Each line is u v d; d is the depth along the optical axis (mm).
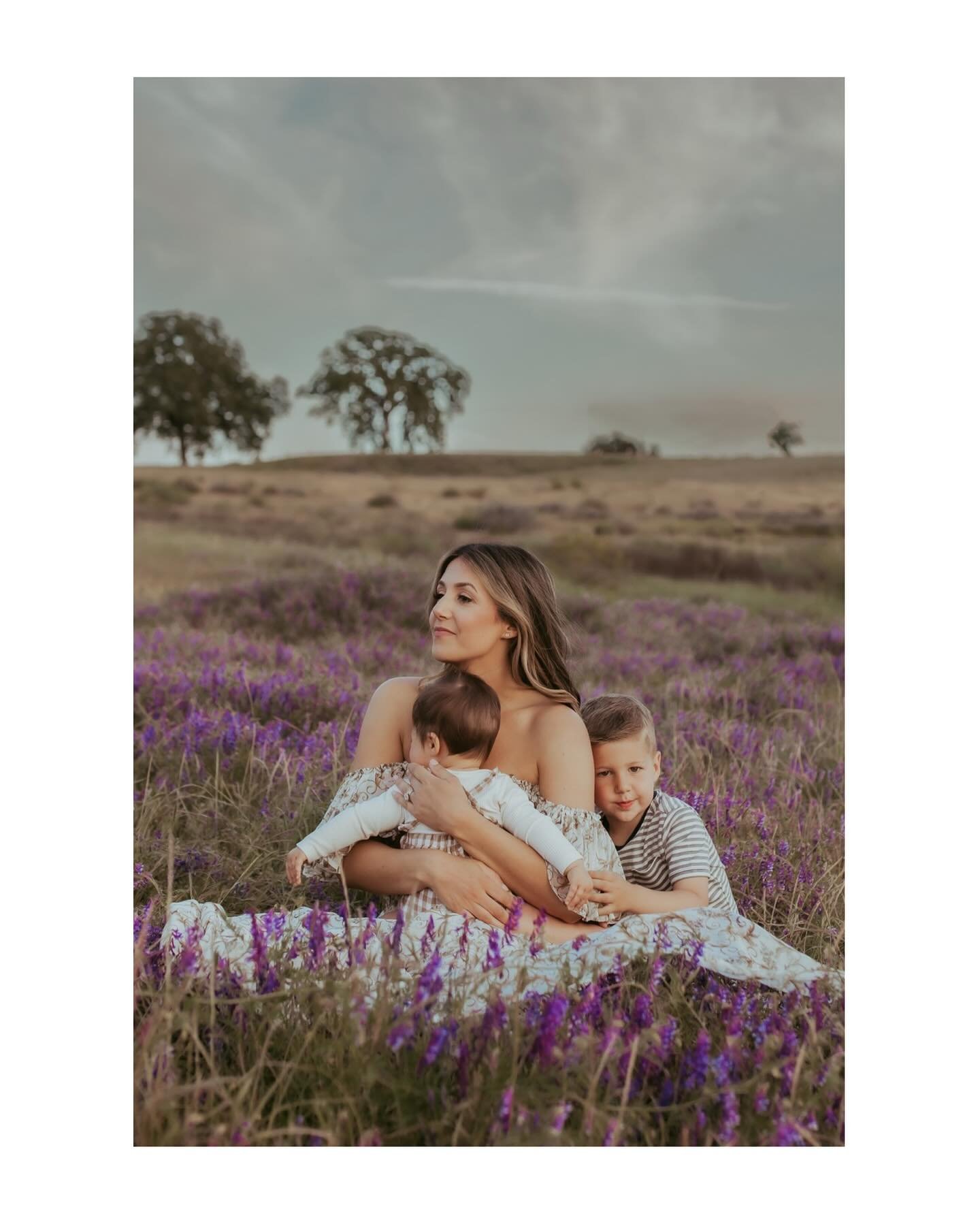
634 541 14383
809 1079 2250
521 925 2953
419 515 15898
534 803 3105
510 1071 2117
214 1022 2324
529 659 3309
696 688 5953
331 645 7223
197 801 4051
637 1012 2338
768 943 2779
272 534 14742
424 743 3098
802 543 14211
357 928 2859
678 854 3209
